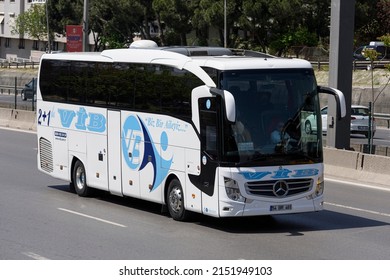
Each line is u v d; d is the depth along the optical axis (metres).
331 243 13.63
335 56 23.67
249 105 14.45
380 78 54.59
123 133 17.23
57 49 98.06
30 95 53.44
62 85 19.61
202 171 14.76
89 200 18.48
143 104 16.56
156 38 77.50
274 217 16.55
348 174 22.41
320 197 15.00
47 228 14.76
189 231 14.65
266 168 14.41
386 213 17.14
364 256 12.47
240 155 14.27
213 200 14.48
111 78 17.67
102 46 84.50
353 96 54.38
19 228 14.73
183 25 69.81
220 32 69.00
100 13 78.12
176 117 15.49
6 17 102.38
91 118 18.39
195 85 14.97
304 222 15.93
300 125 14.80
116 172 17.55
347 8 23.64
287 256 12.40
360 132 38.28
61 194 19.36
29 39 100.75
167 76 15.84
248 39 69.50
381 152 24.12
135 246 13.13
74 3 84.19
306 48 64.88
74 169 19.23
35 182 21.38
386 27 69.19
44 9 89.75
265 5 63.94
